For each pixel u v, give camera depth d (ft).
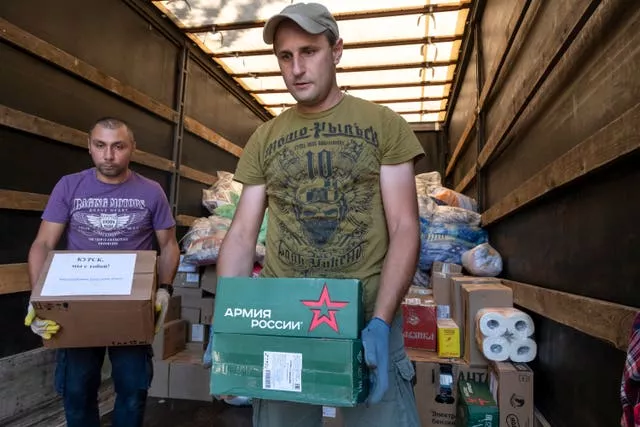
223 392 2.50
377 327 2.57
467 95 10.96
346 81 12.81
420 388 6.66
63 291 4.18
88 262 4.45
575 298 4.17
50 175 6.91
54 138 6.82
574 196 4.42
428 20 9.66
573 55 4.23
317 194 3.14
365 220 3.10
